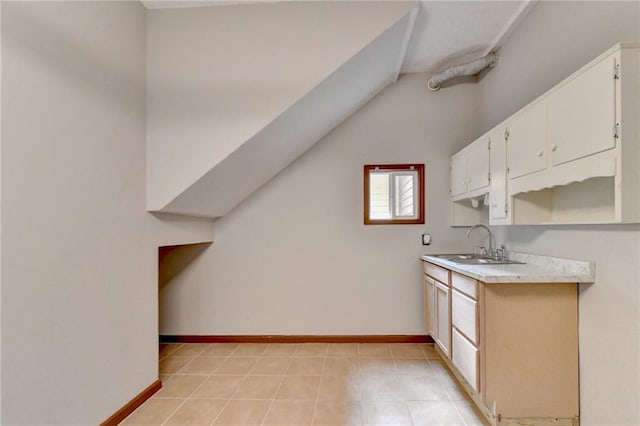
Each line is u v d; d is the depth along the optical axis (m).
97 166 1.80
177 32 2.33
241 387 2.38
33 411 1.41
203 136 2.31
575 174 1.54
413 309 3.27
